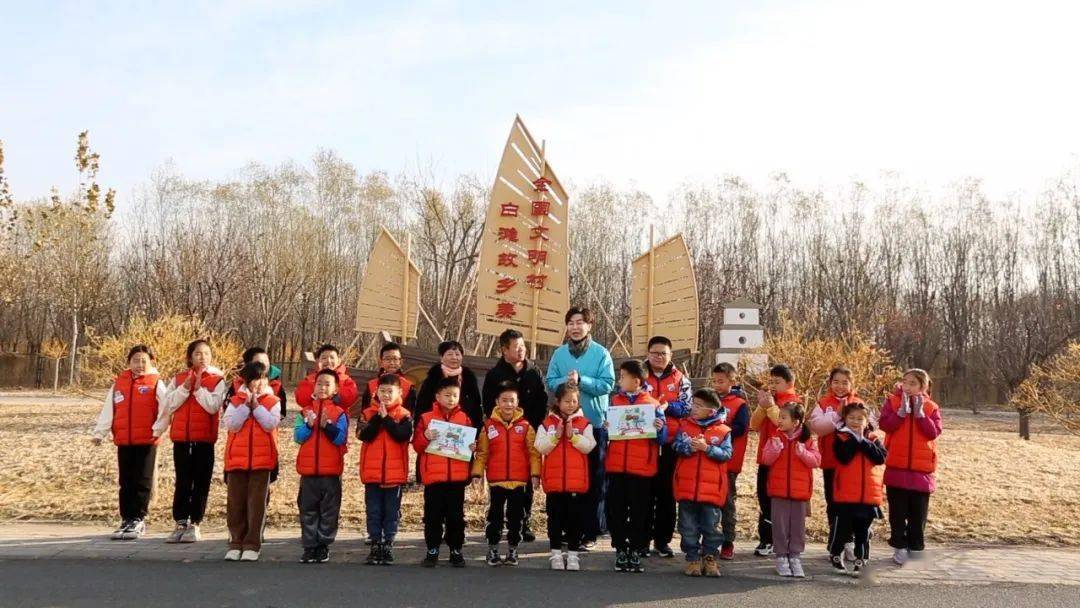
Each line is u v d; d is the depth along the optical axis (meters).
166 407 7.57
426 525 6.81
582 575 6.59
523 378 7.79
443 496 6.81
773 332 36.09
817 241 40.88
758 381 14.30
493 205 12.86
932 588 6.39
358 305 14.02
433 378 7.55
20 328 45.06
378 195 39.09
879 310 36.56
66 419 17.92
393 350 7.70
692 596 5.98
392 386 6.99
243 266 32.06
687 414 7.11
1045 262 40.38
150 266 35.16
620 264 38.81
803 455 6.78
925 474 7.20
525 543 7.86
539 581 6.32
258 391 7.03
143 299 32.91
